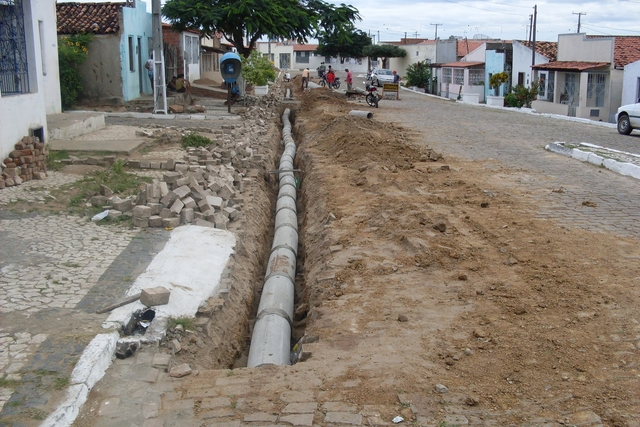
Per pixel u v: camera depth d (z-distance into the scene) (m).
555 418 4.61
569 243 8.70
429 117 28.55
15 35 12.30
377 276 7.85
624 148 19.05
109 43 26.61
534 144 19.64
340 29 34.00
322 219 11.01
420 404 4.88
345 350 5.95
